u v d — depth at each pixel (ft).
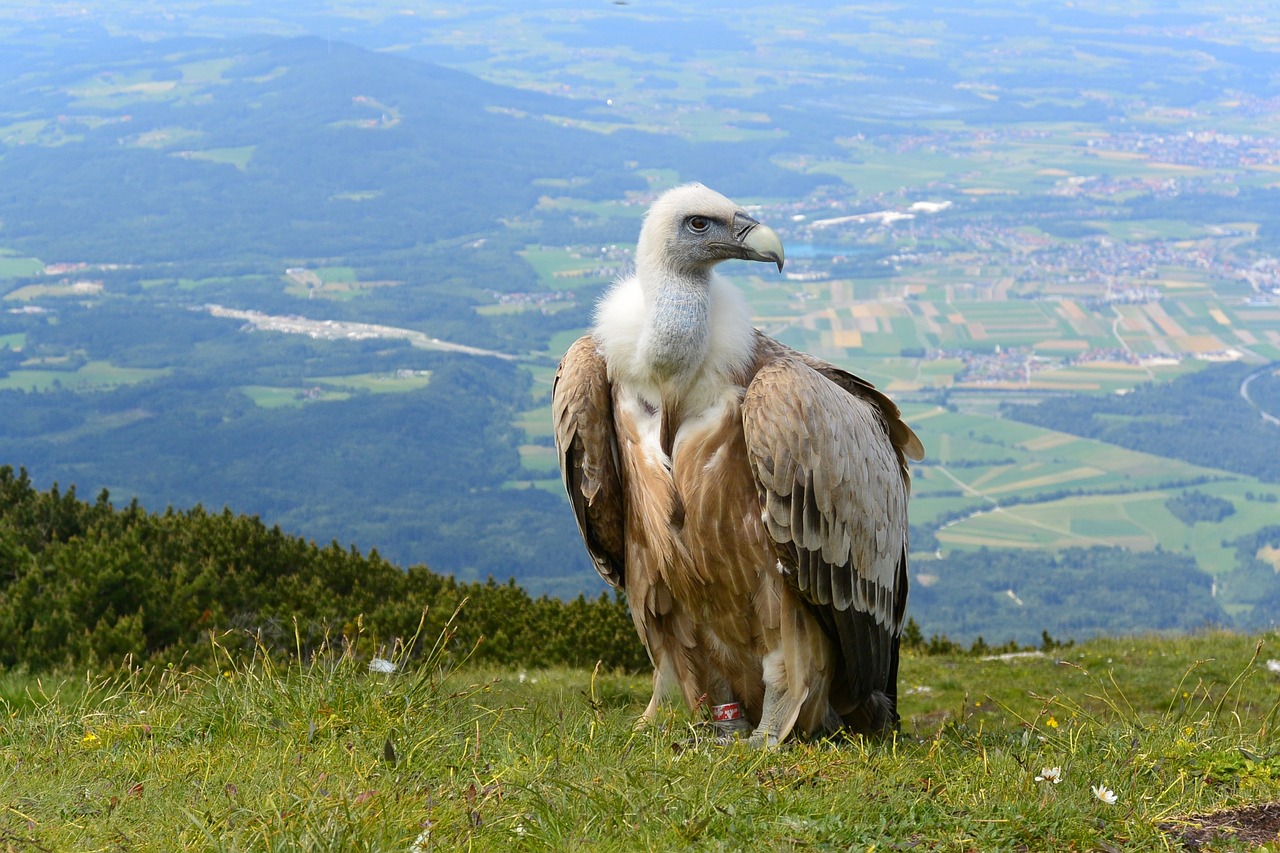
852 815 14.84
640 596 22.67
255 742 18.08
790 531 20.81
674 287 21.08
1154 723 21.03
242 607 41.55
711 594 21.81
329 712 18.83
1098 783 16.92
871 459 22.43
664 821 14.25
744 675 22.65
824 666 22.24
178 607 38.40
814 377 21.52
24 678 31.53
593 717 19.75
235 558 45.01
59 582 37.88
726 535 21.38
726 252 20.98
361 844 13.24
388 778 15.81
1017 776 16.92
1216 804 16.39
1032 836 14.67
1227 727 20.89
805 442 20.68
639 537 22.18
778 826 14.32
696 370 21.25
